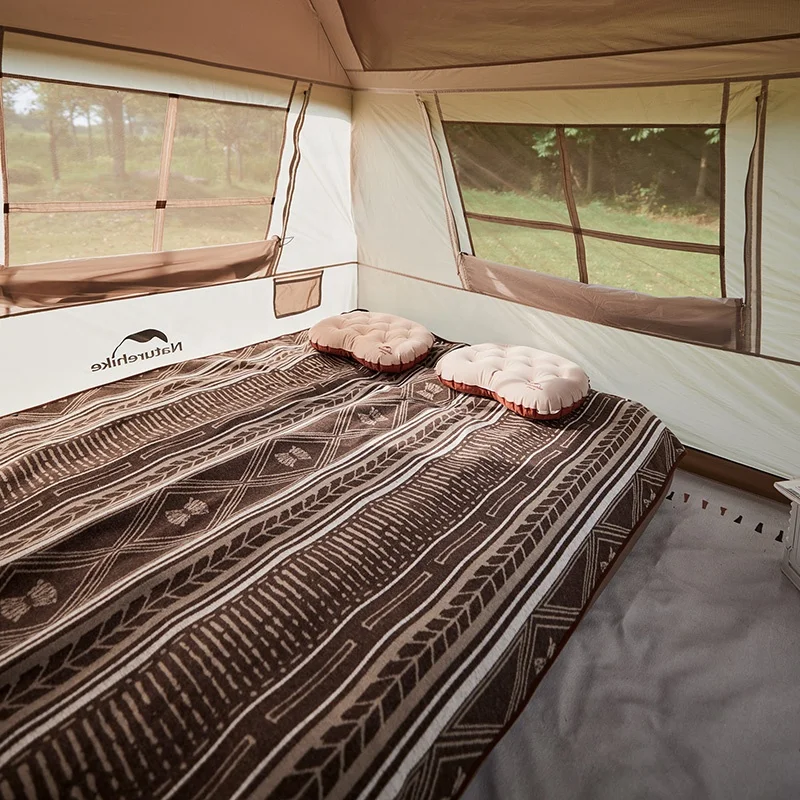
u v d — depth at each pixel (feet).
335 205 10.09
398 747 3.46
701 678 4.99
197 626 4.03
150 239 7.88
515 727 4.57
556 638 4.60
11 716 3.45
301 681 3.72
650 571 6.15
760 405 7.07
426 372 8.39
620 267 7.63
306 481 5.71
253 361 8.64
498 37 6.87
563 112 7.13
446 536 5.06
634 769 4.28
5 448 6.30
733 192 6.33
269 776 3.18
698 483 7.67
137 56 6.69
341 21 8.08
